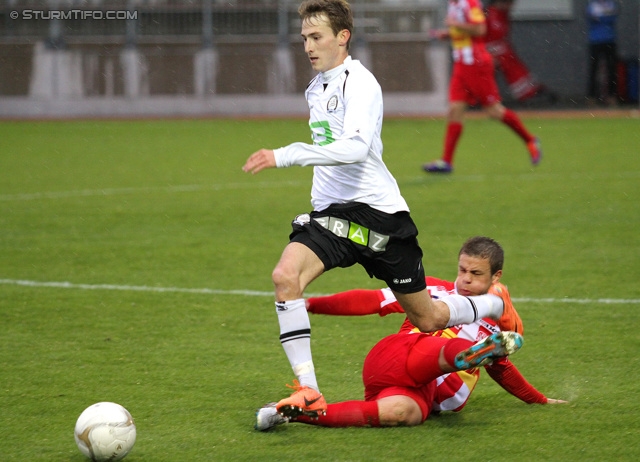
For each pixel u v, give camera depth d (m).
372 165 14.88
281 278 14.30
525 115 86.75
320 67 15.14
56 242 32.91
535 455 13.30
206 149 64.19
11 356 19.30
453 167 53.50
